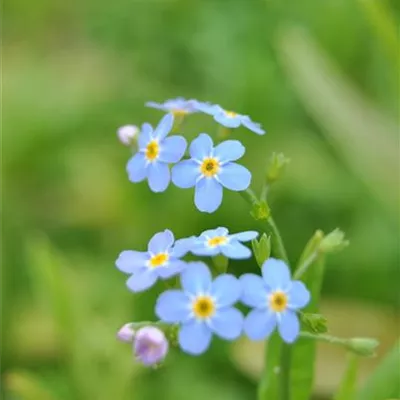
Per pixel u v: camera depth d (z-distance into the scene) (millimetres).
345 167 223
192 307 94
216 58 240
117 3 265
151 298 195
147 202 221
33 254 192
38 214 235
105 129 246
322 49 239
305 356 127
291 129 232
